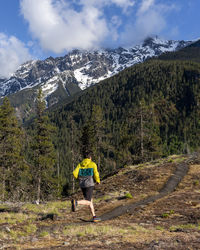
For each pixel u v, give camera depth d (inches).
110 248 205.6
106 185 751.1
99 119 1792.6
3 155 1263.5
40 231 295.4
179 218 343.3
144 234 258.5
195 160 991.6
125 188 666.2
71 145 1840.6
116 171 1078.4
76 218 375.2
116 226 307.0
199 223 303.6
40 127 1330.0
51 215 383.6
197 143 6023.6
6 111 1293.1
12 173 1283.2
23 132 1368.1
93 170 313.1
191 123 7253.9
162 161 1103.6
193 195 509.7
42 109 1357.0
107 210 434.0
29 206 471.2
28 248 219.5
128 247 207.5
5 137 1288.1
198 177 714.8
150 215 375.6
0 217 363.6
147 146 1859.0
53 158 1359.5
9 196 1238.9
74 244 227.3
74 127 1871.3
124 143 1978.3
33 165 1343.5
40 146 1311.5
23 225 323.0
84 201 309.1
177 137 6501.0
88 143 1759.4
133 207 445.1
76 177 312.0
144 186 662.5
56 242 241.3
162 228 288.8
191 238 229.3
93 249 204.4
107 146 1892.2
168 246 203.8
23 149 1408.7
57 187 1370.6
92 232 270.1
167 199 490.6
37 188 1317.7
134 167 1077.8
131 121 1883.6
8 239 257.3
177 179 719.1
